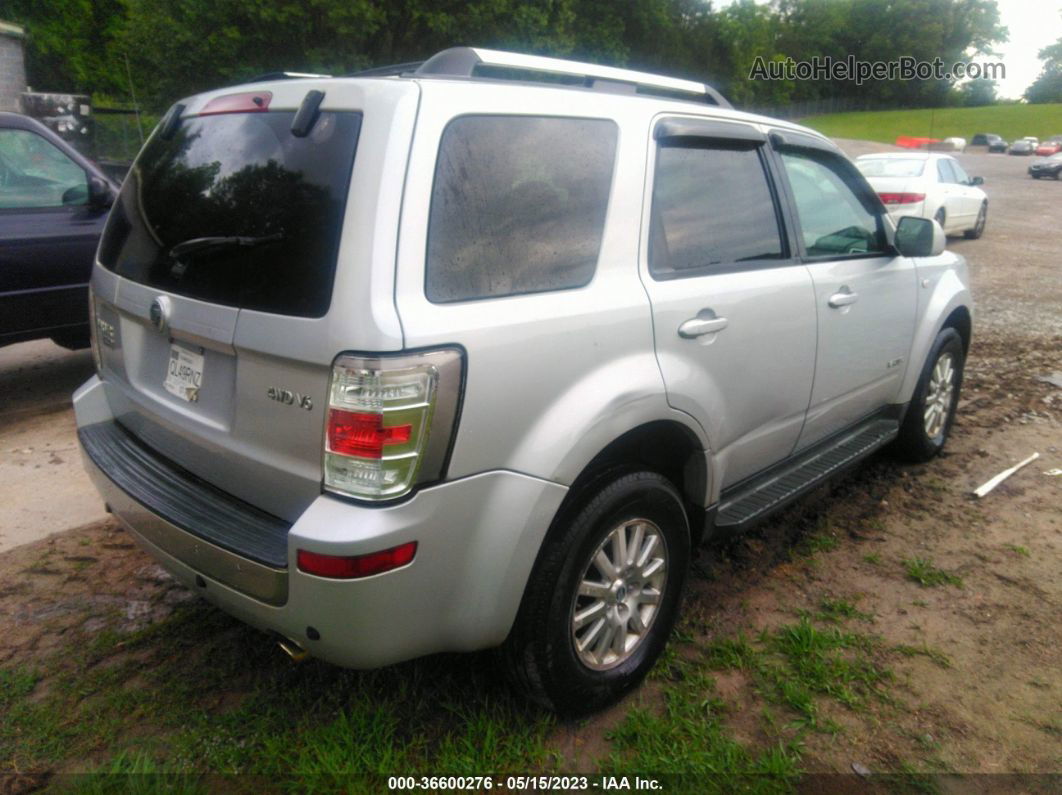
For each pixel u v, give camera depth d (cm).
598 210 260
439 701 275
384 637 217
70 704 276
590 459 245
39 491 436
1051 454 498
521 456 231
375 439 204
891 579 358
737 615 330
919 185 1354
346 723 259
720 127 311
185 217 259
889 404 437
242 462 238
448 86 230
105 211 571
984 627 324
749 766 252
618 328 255
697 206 297
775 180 337
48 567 360
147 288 265
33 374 644
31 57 2689
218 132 262
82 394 314
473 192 229
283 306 219
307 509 212
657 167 282
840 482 457
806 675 293
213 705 276
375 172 212
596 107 267
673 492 281
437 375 209
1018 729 270
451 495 218
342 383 205
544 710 267
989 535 397
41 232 538
